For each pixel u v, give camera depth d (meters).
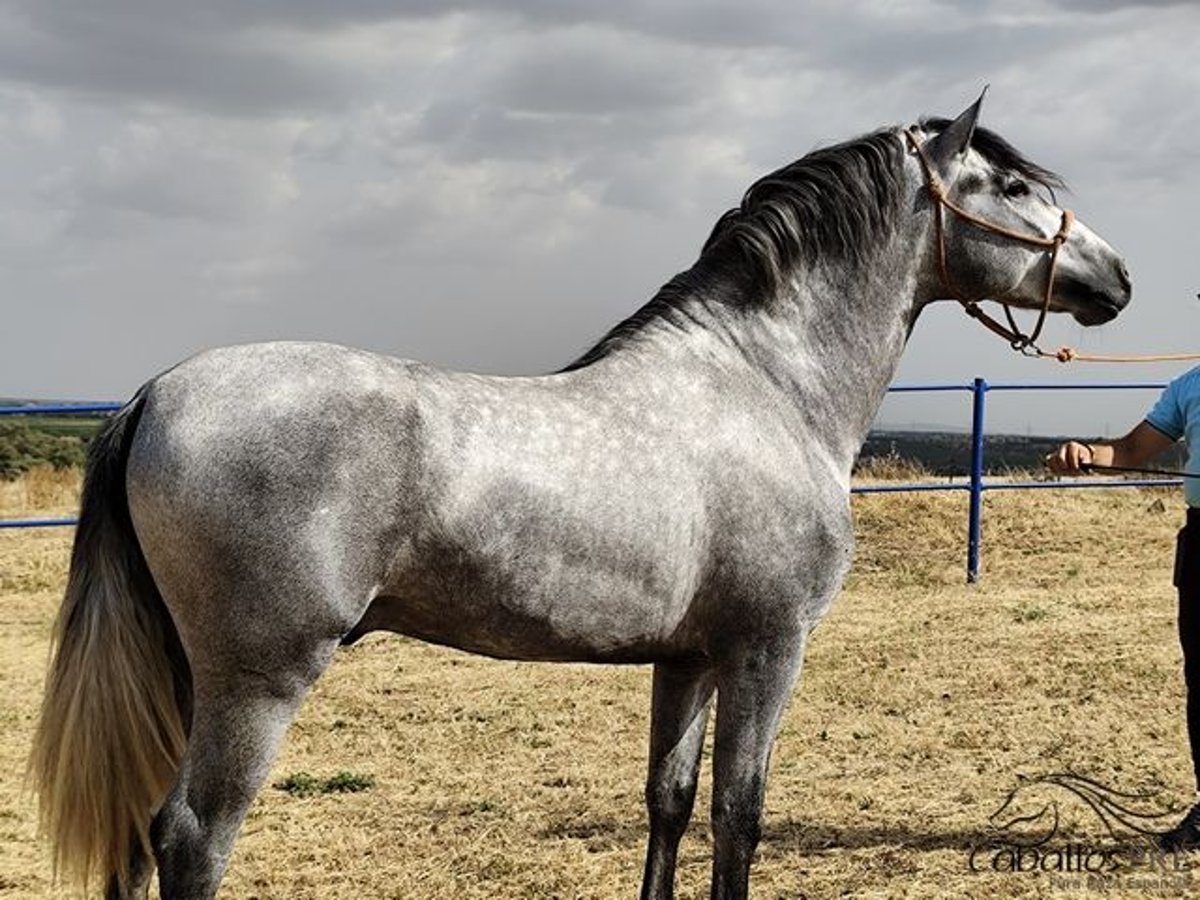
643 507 3.85
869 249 4.57
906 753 6.79
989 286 4.85
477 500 3.65
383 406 3.59
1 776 6.61
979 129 4.86
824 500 4.22
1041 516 13.52
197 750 3.52
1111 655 8.69
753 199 4.56
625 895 4.98
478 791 6.41
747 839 4.10
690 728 4.41
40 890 5.10
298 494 3.48
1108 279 5.00
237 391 3.55
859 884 4.95
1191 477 5.13
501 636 3.83
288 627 3.49
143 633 3.62
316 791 6.42
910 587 11.23
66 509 14.53
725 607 4.06
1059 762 6.53
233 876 5.26
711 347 4.26
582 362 4.17
